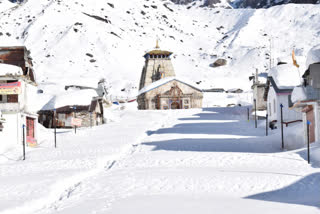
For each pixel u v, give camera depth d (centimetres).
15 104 3278
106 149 2812
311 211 995
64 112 5344
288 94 3691
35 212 1162
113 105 9931
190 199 1186
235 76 18862
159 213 1005
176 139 3159
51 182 1597
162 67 10238
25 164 2317
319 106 2331
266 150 2520
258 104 5269
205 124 4600
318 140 2338
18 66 3681
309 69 2483
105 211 1054
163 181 1498
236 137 3234
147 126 4703
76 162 2253
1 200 1293
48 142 3594
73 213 1065
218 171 1702
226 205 1088
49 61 19088
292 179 1489
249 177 1539
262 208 1040
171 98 8362
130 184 1472
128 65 19750
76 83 9069
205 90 14338
